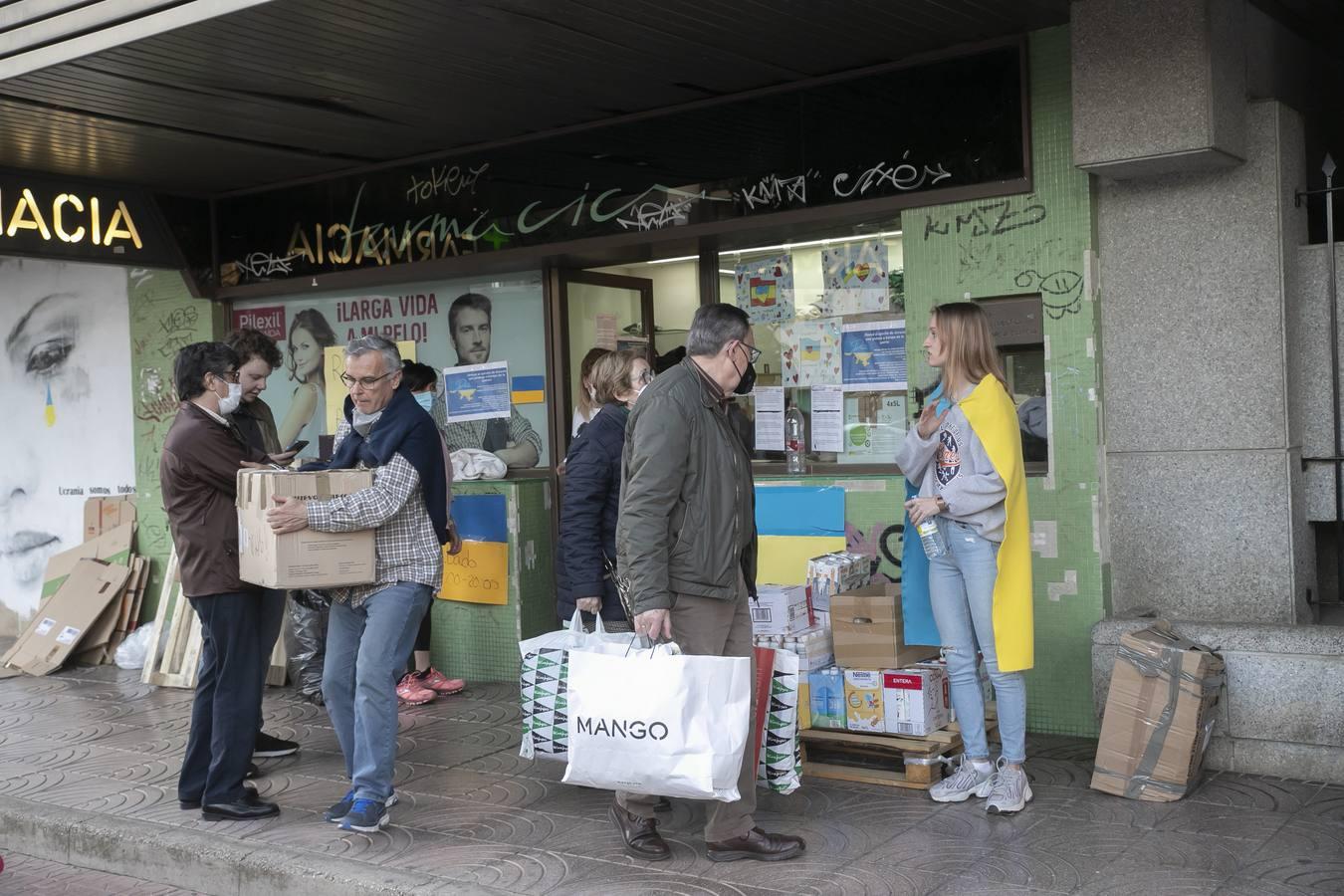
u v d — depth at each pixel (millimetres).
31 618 10117
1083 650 5879
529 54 5922
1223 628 5281
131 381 9367
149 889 4957
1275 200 5473
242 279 8727
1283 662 5090
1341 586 5875
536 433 7902
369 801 4980
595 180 7191
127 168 7984
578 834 4883
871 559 6438
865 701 5344
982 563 4926
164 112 6758
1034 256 5934
